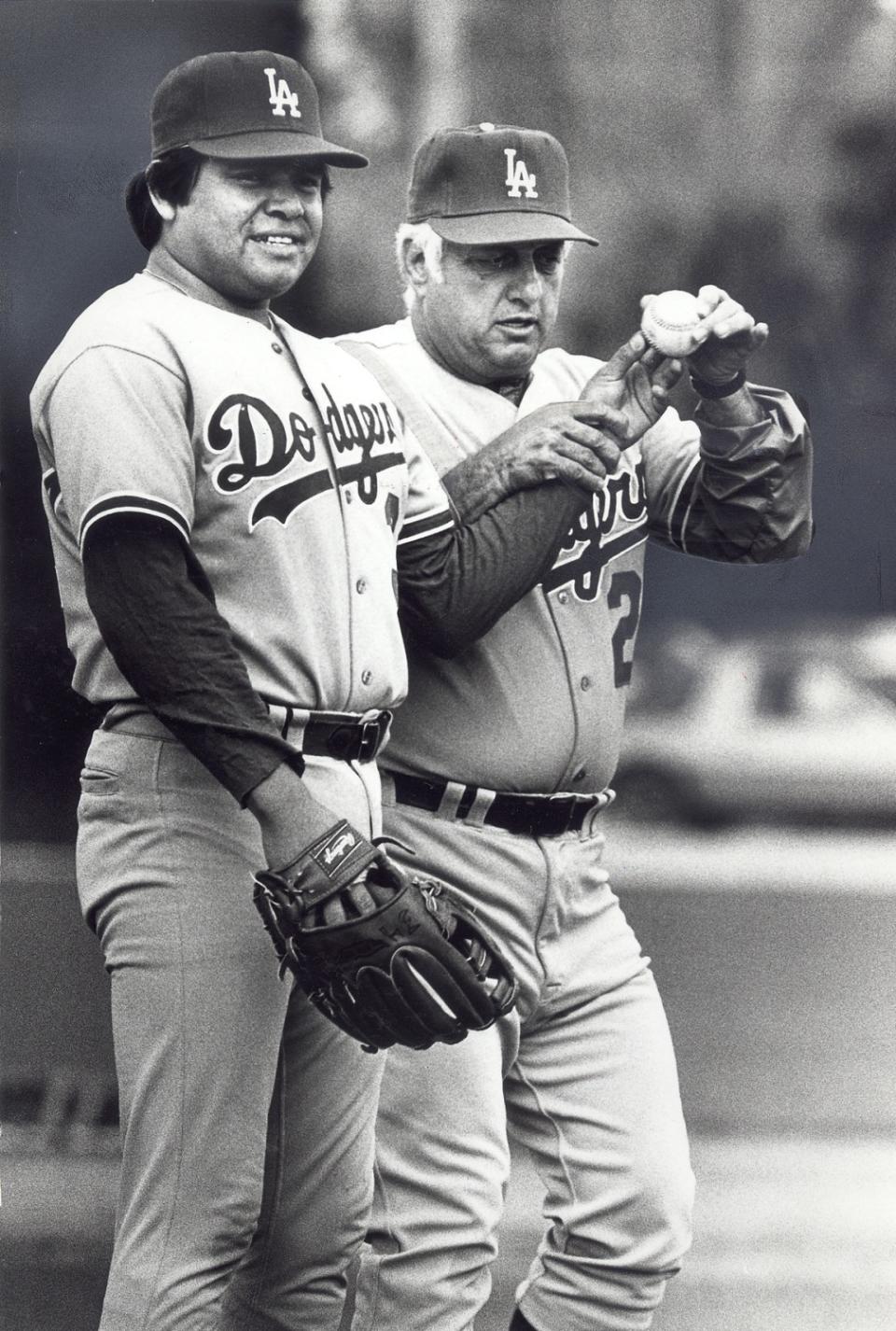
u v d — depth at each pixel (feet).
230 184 31.24
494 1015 29.94
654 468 40.04
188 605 28.53
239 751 28.25
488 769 36.55
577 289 77.30
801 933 96.84
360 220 64.59
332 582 31.12
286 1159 32.78
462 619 34.45
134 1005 30.42
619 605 38.34
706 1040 77.05
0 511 43.47
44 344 43.57
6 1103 49.90
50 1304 42.91
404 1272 35.47
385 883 29.12
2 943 49.85
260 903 28.99
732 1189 59.11
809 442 39.42
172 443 29.32
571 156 78.48
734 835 135.13
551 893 37.04
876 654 137.28
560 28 76.38
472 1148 35.68
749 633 135.33
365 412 32.76
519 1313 37.76
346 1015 29.60
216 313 31.22
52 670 44.75
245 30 46.34
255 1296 33.37
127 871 30.40
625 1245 36.73
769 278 77.82
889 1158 63.00
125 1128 31.09
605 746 37.93
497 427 37.58
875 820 134.62
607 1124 36.94
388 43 68.59
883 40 80.33
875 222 79.66
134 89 43.55
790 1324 46.16
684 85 79.71
